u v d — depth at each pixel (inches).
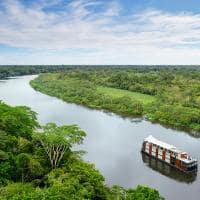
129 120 4936.0
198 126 4404.5
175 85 7411.4
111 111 5679.1
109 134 3988.7
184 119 4574.3
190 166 2822.3
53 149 2210.9
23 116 2544.3
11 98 6752.0
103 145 3491.6
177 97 5940.0
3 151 2001.7
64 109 5679.1
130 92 7470.5
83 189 1648.6
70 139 2252.7
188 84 7357.3
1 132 2171.5
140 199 1635.1
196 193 2413.9
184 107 5177.2
